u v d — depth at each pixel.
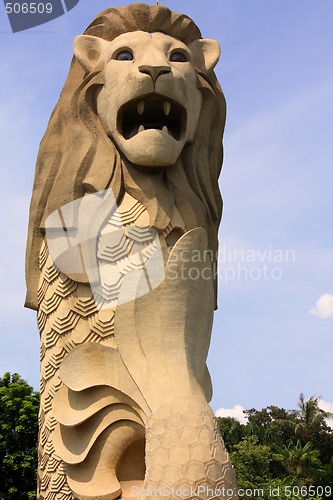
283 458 20.28
